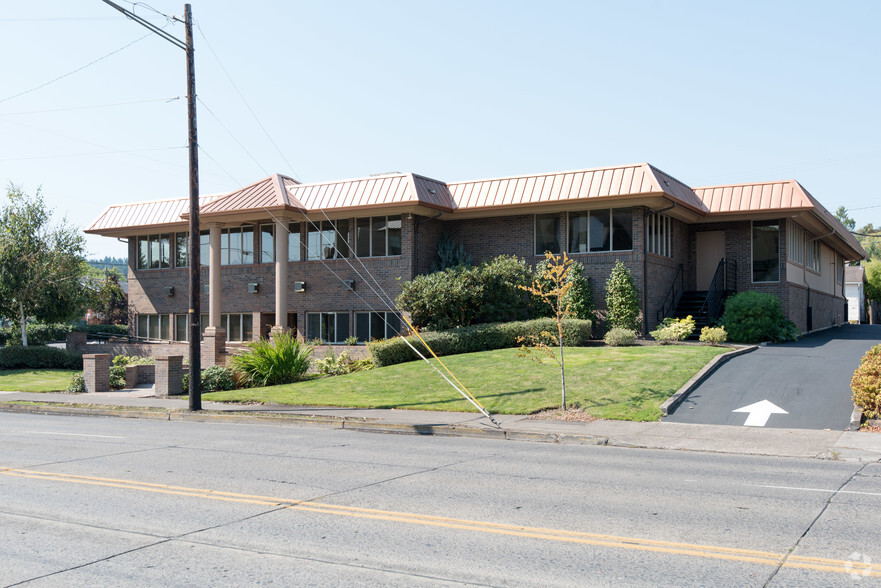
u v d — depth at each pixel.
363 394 18.91
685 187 27.80
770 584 5.40
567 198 25.89
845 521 7.23
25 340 34.28
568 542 6.51
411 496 8.44
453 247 29.09
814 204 27.36
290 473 9.95
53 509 7.86
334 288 29.72
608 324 25.56
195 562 5.98
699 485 9.11
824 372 18.28
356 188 28.44
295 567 5.84
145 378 25.78
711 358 19.94
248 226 31.98
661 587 5.34
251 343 23.59
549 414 15.62
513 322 25.00
